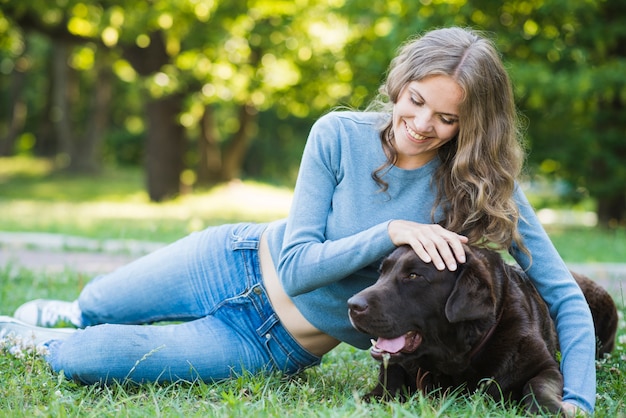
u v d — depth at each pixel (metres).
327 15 18.38
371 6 15.13
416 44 3.52
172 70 19.47
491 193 3.54
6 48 23.19
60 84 32.16
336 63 17.70
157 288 4.18
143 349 3.69
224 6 18.61
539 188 22.42
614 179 15.59
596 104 15.51
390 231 3.42
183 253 4.16
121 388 3.58
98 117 32.31
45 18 20.47
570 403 3.27
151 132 22.36
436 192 3.69
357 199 3.70
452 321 3.29
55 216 16.53
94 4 19.48
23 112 39.94
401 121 3.54
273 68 19.52
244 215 18.94
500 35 13.97
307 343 3.96
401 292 3.38
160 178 22.50
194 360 3.77
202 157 27.56
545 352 3.48
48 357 3.89
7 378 3.70
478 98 3.43
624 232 14.68
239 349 3.87
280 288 3.89
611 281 8.48
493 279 3.45
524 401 3.36
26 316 4.73
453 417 3.14
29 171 31.50
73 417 3.11
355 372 4.25
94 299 4.39
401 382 3.68
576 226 17.38
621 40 15.36
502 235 3.56
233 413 3.11
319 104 20.03
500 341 3.46
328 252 3.50
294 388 3.66
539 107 14.90
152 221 15.36
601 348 4.63
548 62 14.29
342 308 3.79
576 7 13.70
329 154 3.74
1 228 13.09
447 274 3.37
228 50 18.95
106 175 32.03
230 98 19.88
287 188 34.44
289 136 39.16
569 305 3.63
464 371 3.53
